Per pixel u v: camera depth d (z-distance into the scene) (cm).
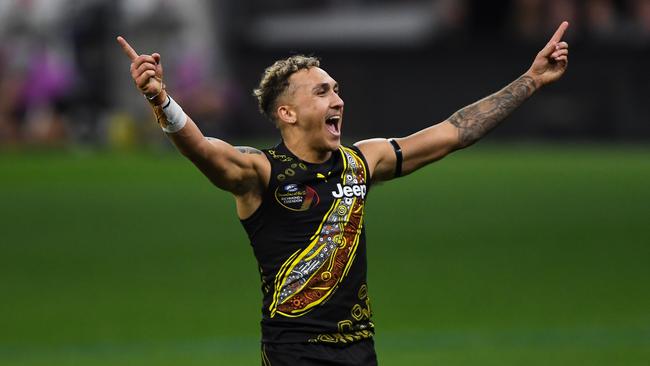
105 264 4412
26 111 9550
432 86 9650
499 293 3822
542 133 9844
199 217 5600
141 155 9069
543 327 3309
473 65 9656
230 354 3023
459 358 2912
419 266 4325
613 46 9550
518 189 6644
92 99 9525
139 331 3325
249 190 1702
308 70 1738
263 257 1716
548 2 9569
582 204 5988
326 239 1703
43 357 2998
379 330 3294
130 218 5572
